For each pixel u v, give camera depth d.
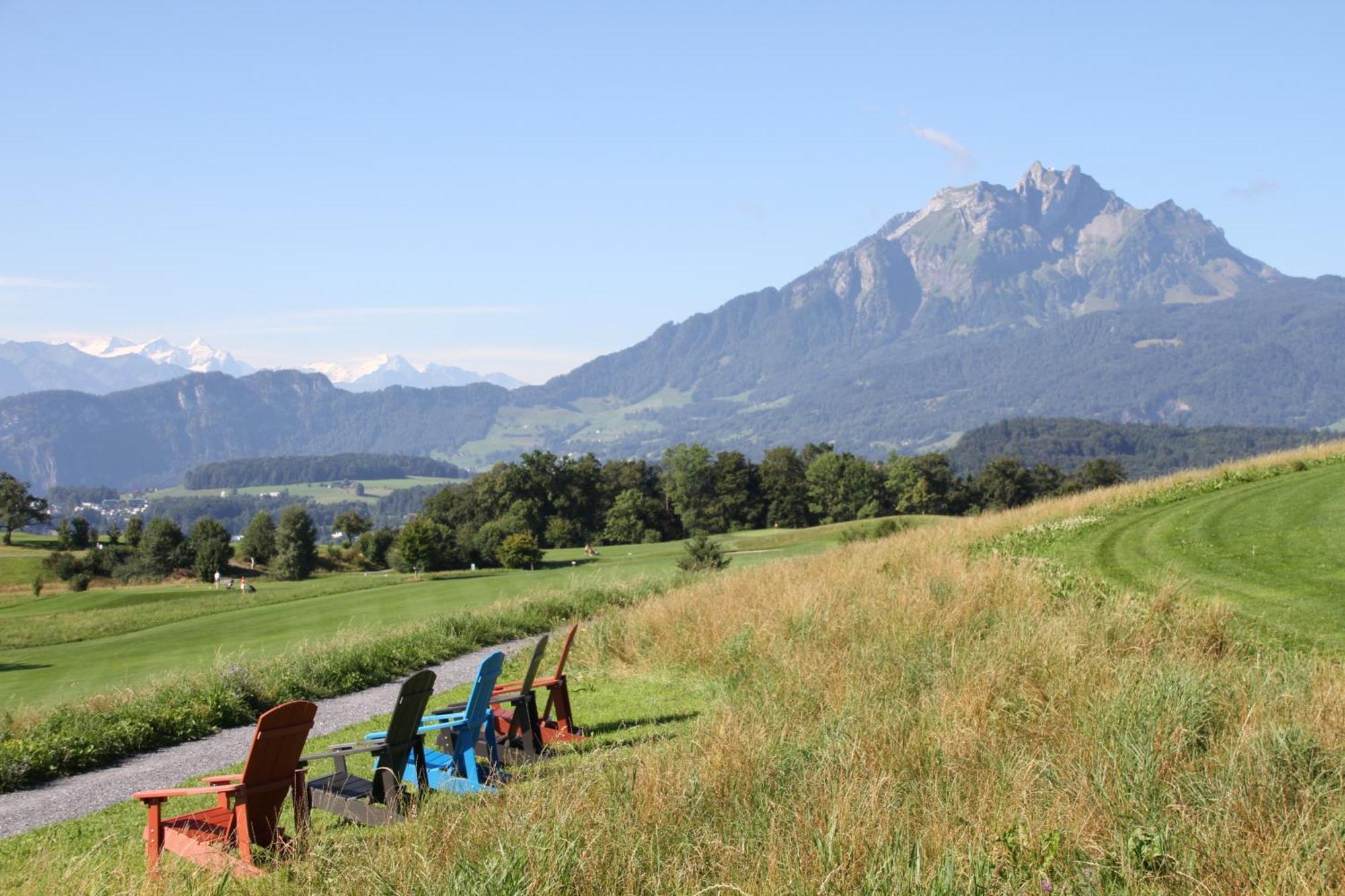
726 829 5.76
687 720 10.48
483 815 6.17
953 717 7.69
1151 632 10.77
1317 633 11.30
